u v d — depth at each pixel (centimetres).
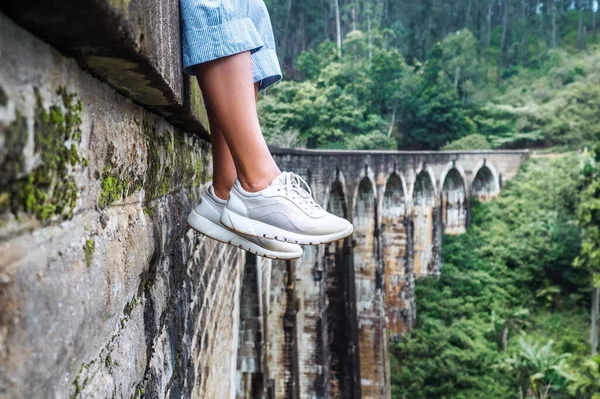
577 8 8300
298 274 1844
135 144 213
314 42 5259
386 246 3012
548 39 7531
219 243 524
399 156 2795
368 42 5328
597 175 2750
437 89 5228
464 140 5062
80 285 142
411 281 3020
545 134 5328
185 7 238
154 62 168
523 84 6488
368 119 4447
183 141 333
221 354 519
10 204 111
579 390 2555
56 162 133
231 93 246
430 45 6425
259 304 941
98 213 166
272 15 5009
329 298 2077
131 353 196
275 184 268
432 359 2859
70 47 140
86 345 150
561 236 3631
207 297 422
